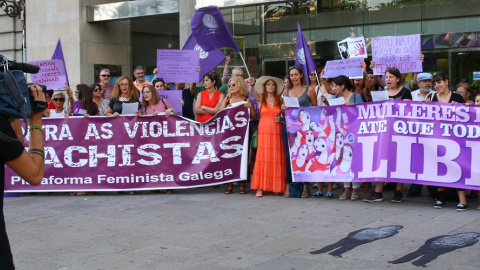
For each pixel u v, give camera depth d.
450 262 5.13
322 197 8.50
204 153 8.94
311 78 9.46
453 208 7.49
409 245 5.70
